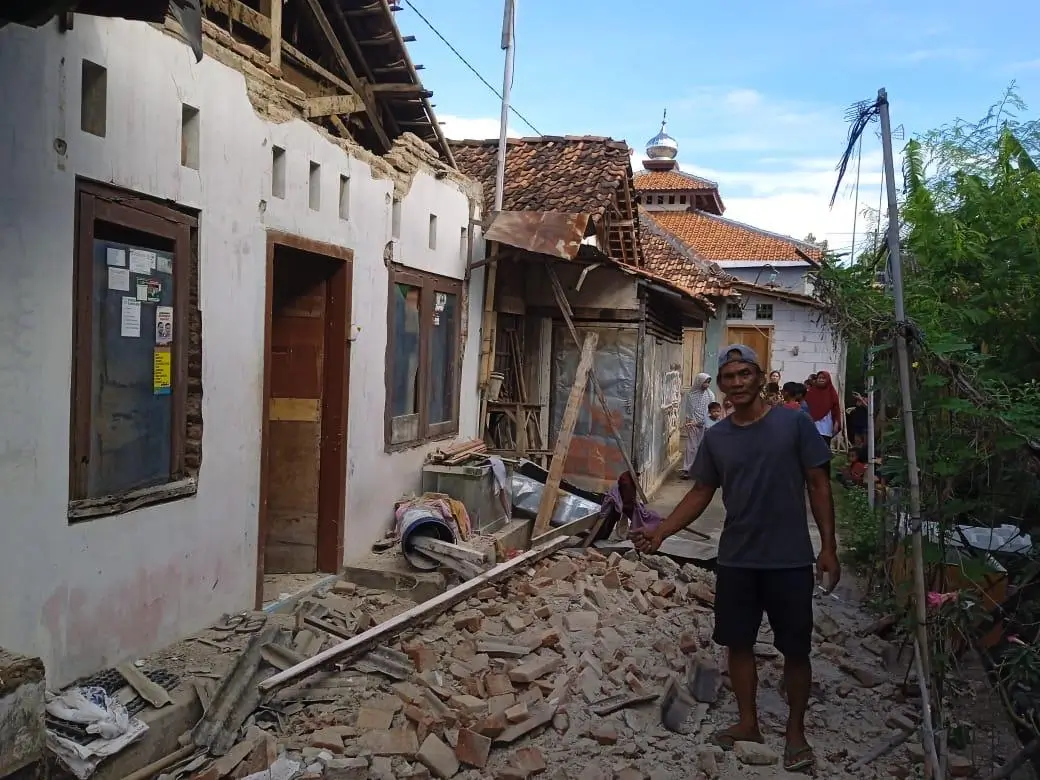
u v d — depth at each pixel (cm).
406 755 414
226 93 525
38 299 387
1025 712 389
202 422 519
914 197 624
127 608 458
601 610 633
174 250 491
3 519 372
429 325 869
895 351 448
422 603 624
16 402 377
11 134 367
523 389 1163
